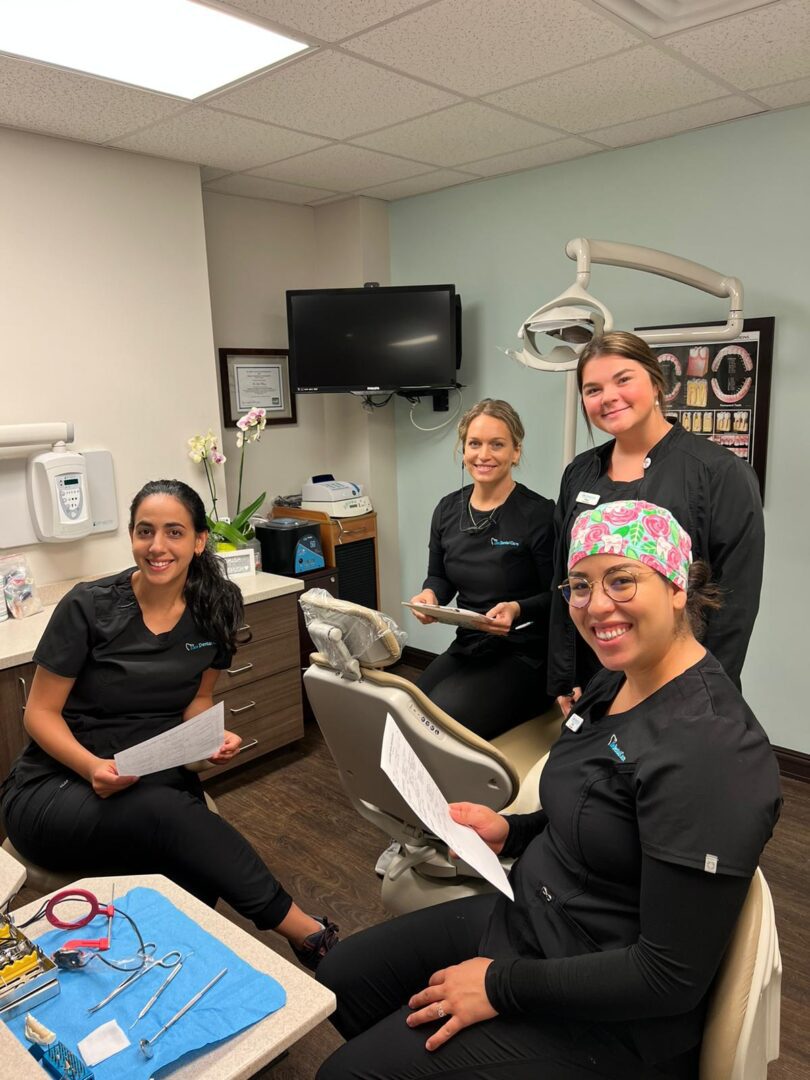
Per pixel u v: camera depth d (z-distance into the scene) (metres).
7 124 2.58
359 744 1.68
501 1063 1.05
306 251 4.02
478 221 3.57
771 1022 1.01
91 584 1.78
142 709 1.78
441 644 4.19
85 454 2.92
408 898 1.81
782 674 2.95
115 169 2.90
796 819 2.68
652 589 1.00
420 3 1.82
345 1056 1.13
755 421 2.83
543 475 3.59
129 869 1.67
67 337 2.84
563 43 2.06
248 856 1.67
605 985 0.96
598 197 3.15
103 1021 0.95
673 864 0.91
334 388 3.63
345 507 3.79
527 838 1.38
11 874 1.23
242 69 2.19
